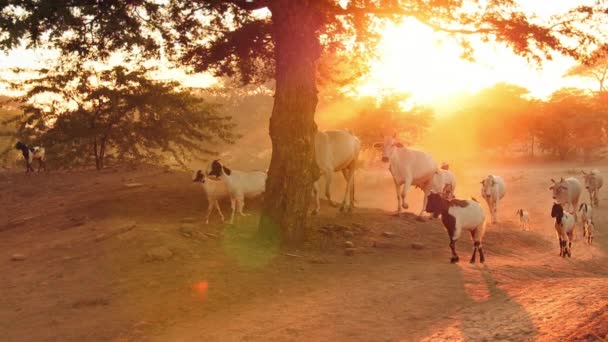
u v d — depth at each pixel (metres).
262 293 9.14
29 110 27.48
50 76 27.03
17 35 10.62
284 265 11.05
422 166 16.97
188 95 28.19
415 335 6.68
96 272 10.52
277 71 13.22
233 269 10.62
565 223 14.83
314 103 13.19
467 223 11.66
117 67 26.58
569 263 13.79
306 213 13.09
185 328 7.46
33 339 7.27
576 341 5.84
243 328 7.32
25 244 13.57
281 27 12.77
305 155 13.02
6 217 18.53
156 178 23.11
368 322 7.34
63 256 11.76
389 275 10.27
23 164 34.78
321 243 12.84
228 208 16.38
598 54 12.98
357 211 17.41
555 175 45.81
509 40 13.27
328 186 16.30
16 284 10.08
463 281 9.68
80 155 27.55
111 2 12.62
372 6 13.72
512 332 6.43
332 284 9.64
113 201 17.61
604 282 9.29
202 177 14.02
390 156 16.91
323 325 7.28
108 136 27.50
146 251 11.49
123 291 9.31
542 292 8.61
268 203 12.98
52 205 19.23
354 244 13.23
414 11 13.52
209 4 14.66
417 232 15.05
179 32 15.31
